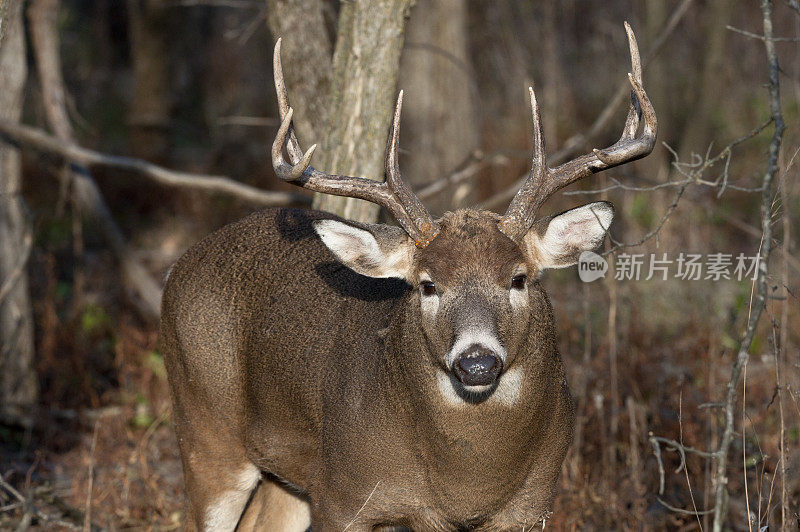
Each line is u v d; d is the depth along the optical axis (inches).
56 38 599.8
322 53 444.8
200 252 373.7
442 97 738.2
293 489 370.3
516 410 288.5
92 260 732.0
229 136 1023.6
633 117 299.6
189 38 1072.2
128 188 910.4
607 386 451.5
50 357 549.6
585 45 1074.1
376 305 320.5
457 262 279.4
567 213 292.8
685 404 422.6
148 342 561.6
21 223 523.8
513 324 280.1
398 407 295.3
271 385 337.7
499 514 306.7
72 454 478.9
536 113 290.7
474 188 756.0
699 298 555.5
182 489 434.3
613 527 383.6
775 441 409.1
